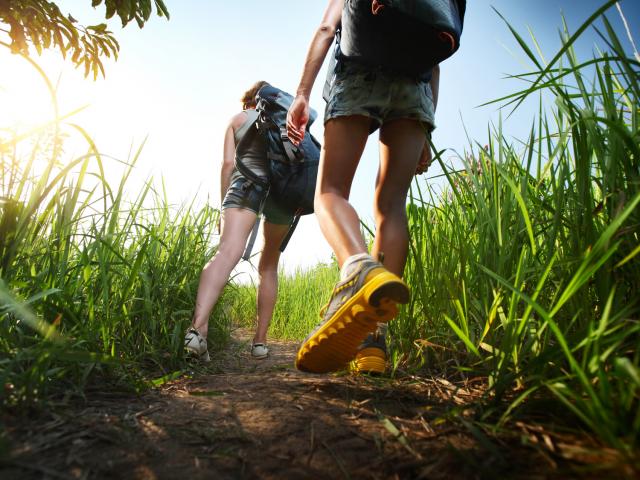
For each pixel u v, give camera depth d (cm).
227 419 102
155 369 171
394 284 108
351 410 108
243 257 235
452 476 72
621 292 96
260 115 247
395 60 141
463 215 170
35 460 73
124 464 76
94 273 160
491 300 136
